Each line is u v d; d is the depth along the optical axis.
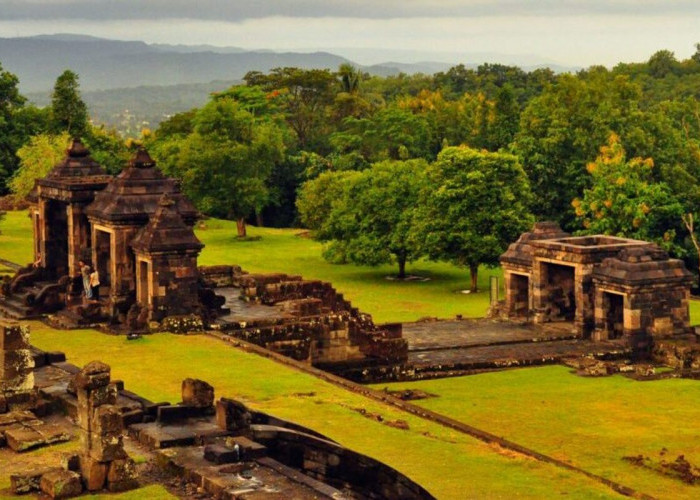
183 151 110.75
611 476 38.47
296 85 158.38
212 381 44.91
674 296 62.19
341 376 55.03
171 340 52.72
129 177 58.03
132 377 44.88
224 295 63.81
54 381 36.94
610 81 130.88
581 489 34.16
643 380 55.22
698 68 191.88
